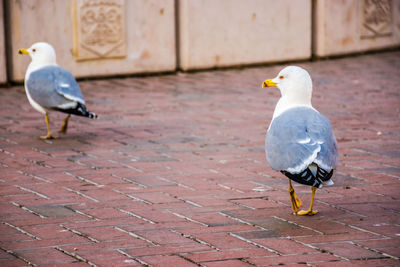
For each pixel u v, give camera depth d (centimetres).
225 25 1620
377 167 792
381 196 684
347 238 563
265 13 1672
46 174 775
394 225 596
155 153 870
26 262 516
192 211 641
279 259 516
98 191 707
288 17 1706
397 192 696
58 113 1140
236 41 1644
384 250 533
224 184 732
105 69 1505
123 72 1528
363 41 1856
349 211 638
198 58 1600
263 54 1689
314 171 556
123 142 932
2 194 698
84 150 890
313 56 1792
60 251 538
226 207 654
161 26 1552
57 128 1027
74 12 1440
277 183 736
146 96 1295
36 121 1077
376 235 570
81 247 546
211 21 1600
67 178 758
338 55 1806
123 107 1187
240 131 991
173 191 707
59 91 928
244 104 1205
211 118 1086
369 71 1576
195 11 1573
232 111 1142
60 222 609
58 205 661
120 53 1512
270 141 597
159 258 520
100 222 609
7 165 815
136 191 707
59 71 948
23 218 621
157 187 721
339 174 765
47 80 930
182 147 899
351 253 527
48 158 848
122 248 543
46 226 598
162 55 1566
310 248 540
